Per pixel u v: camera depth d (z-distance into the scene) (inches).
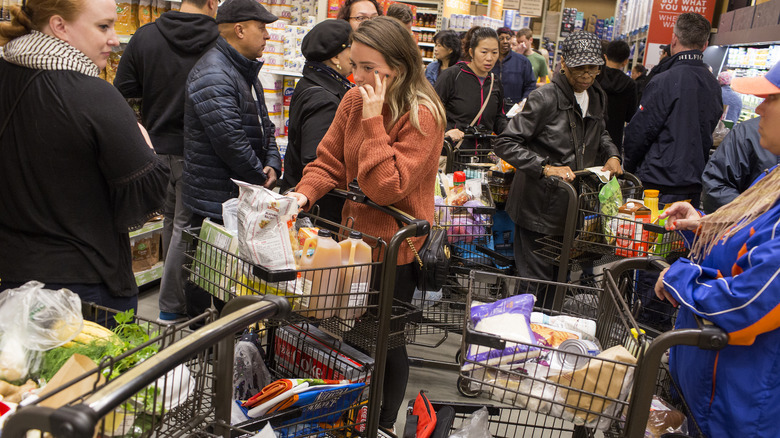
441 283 90.7
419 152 84.1
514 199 150.2
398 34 83.0
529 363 66.9
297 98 118.2
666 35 309.6
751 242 61.6
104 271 76.8
